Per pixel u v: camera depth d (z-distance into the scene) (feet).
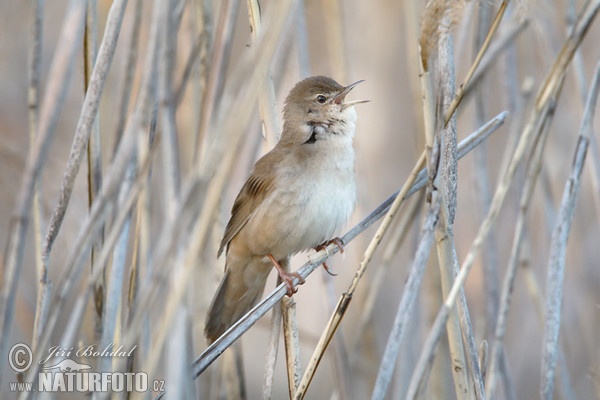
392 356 21.22
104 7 29.89
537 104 24.58
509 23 30.99
